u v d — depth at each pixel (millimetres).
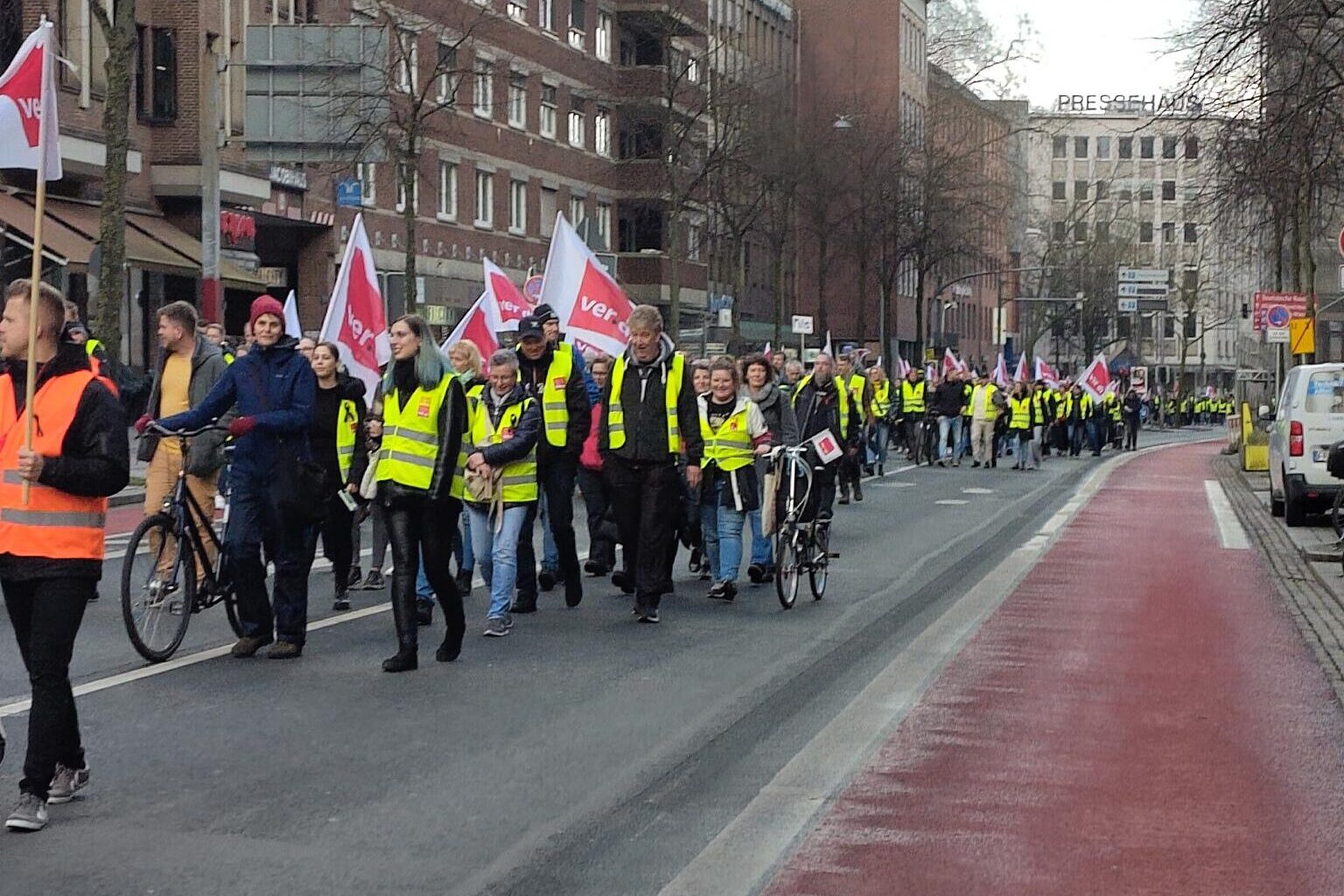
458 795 8109
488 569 13836
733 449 15211
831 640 13219
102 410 7320
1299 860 7121
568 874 6844
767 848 7227
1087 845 7332
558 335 14547
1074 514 27859
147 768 8555
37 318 7219
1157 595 16594
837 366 26672
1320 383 25109
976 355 122062
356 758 8867
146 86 41812
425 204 52281
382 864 6961
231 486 11742
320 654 12102
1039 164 136250
